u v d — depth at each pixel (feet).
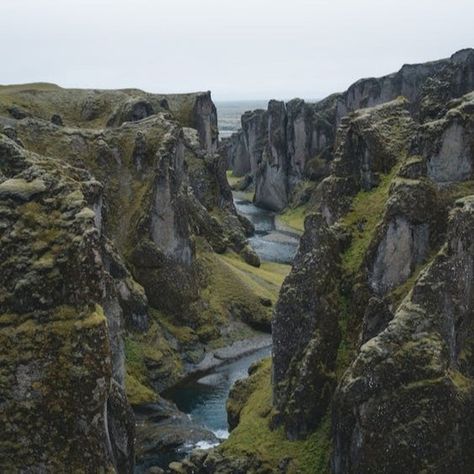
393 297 183.83
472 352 166.61
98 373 132.36
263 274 418.72
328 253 205.36
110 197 348.18
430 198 188.96
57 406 131.23
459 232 164.96
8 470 129.90
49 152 344.69
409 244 188.44
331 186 234.17
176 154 356.18
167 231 338.54
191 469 204.54
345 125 244.22
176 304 336.90
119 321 187.93
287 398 198.08
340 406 164.76
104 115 556.10
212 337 338.13
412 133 233.96
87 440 132.36
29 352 131.13
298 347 199.93
